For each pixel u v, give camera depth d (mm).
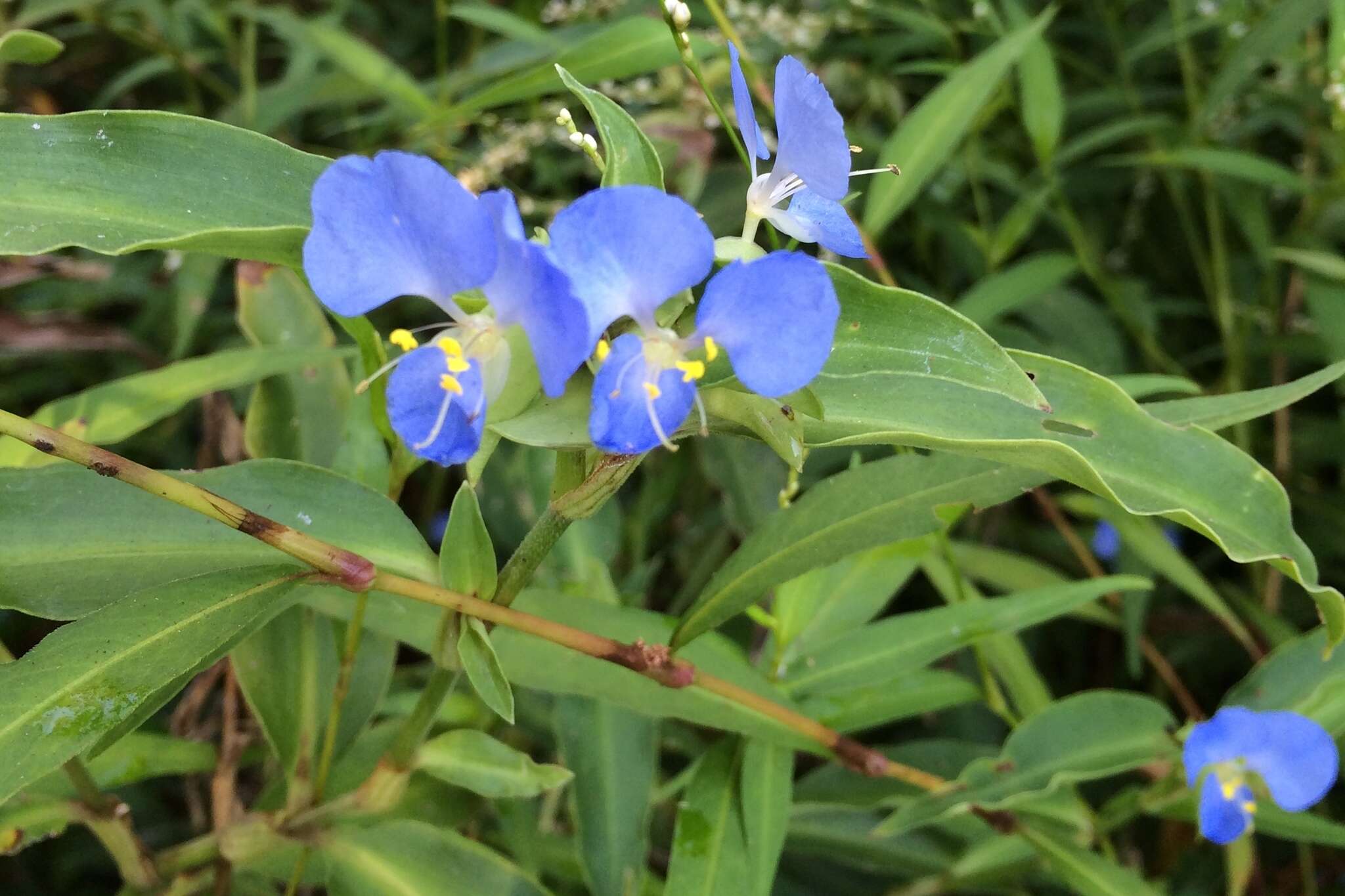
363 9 500
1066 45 481
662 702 280
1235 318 407
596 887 284
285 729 288
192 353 409
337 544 263
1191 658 379
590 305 226
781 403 234
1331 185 381
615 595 314
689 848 277
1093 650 395
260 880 301
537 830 319
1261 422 400
